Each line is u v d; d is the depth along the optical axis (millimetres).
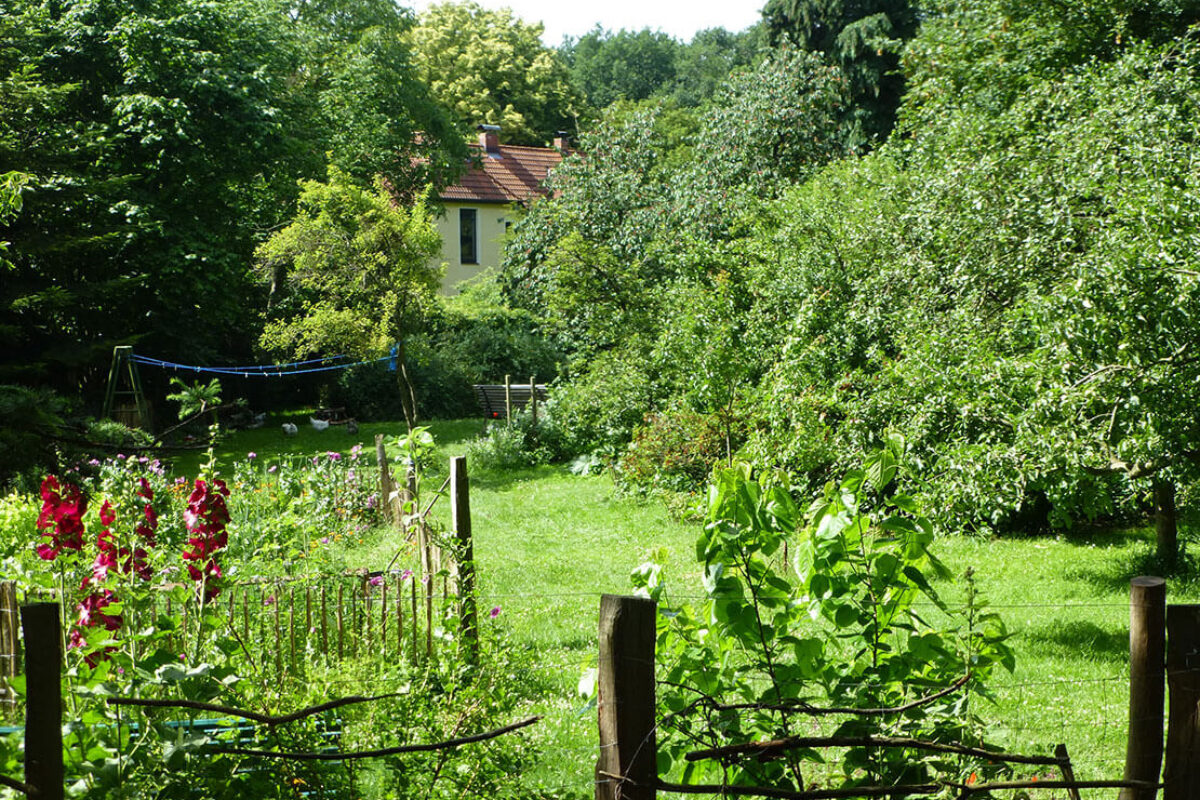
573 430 22969
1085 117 10906
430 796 3881
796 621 3664
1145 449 8188
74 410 22641
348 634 7113
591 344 24609
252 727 3721
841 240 15695
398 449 8133
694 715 3205
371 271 24250
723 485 3285
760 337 15484
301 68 34031
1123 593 11070
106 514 5008
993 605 10594
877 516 3523
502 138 52062
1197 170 8953
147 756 3102
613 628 2631
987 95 16547
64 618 4727
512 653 6180
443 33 52125
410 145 36719
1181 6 15547
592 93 77062
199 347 28078
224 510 4961
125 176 23219
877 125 32062
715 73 73188
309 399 33312
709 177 26922
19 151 20656
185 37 25797
